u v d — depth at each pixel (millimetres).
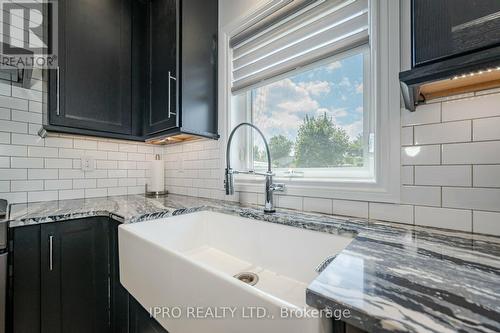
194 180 1696
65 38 1293
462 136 705
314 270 799
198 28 1447
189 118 1377
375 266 449
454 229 714
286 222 887
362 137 1016
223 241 1130
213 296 480
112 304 1106
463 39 493
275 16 1223
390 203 835
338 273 418
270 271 921
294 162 1260
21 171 1396
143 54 1622
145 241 715
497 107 654
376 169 872
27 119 1415
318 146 1161
